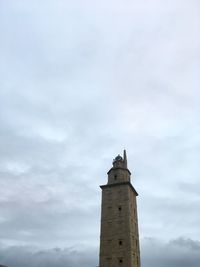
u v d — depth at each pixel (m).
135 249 66.12
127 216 66.56
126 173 75.56
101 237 66.31
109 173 75.56
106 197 71.06
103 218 68.56
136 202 77.31
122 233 64.88
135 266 63.62
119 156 78.00
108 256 63.47
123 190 70.25
